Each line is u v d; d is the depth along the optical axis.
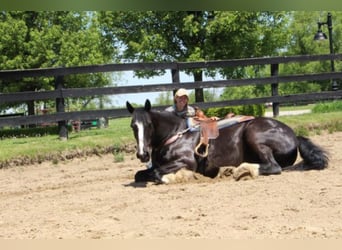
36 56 25.00
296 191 6.59
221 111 16.08
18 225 5.70
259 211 5.64
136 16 22.84
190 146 7.79
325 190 6.56
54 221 5.76
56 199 7.17
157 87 14.34
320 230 4.86
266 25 23.73
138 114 7.36
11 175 10.20
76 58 25.05
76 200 6.93
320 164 8.09
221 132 8.01
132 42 22.73
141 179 8.09
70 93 13.52
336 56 16.91
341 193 6.36
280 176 7.69
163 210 5.97
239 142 7.98
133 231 5.11
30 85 25.25
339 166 8.45
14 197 7.72
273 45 23.88
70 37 25.75
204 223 5.27
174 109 8.13
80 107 31.70
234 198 6.38
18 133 20.06
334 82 22.58
